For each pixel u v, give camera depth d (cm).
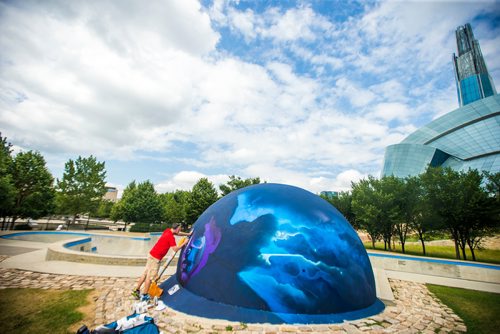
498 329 445
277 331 361
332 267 441
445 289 794
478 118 6450
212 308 408
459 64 12450
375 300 518
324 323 389
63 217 4641
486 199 1576
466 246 2508
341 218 553
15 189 2138
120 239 1734
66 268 761
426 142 7281
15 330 361
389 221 2016
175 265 880
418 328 427
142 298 476
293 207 498
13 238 1530
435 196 1755
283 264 423
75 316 416
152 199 3638
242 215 498
